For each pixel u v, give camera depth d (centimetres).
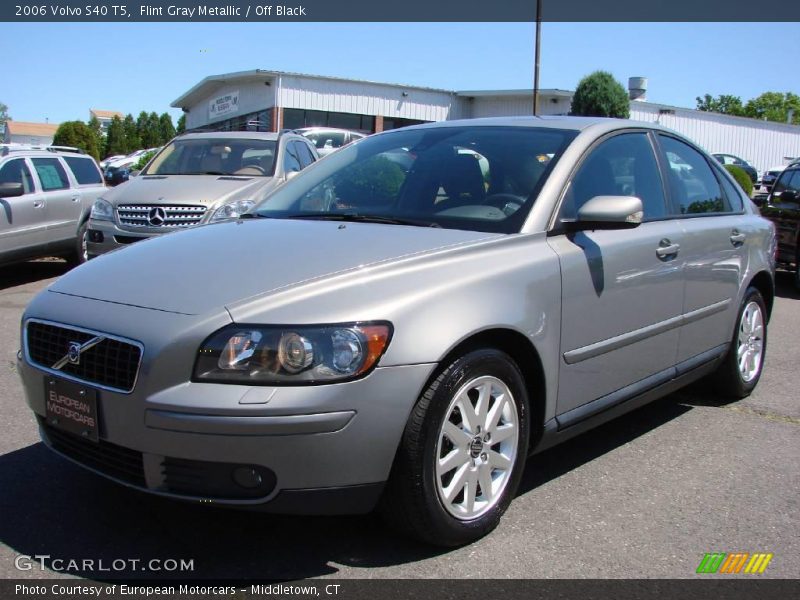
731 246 471
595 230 366
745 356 512
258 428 255
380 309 275
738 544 318
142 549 299
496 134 405
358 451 266
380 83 3309
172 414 260
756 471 398
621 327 374
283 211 405
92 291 304
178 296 283
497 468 317
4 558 290
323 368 261
